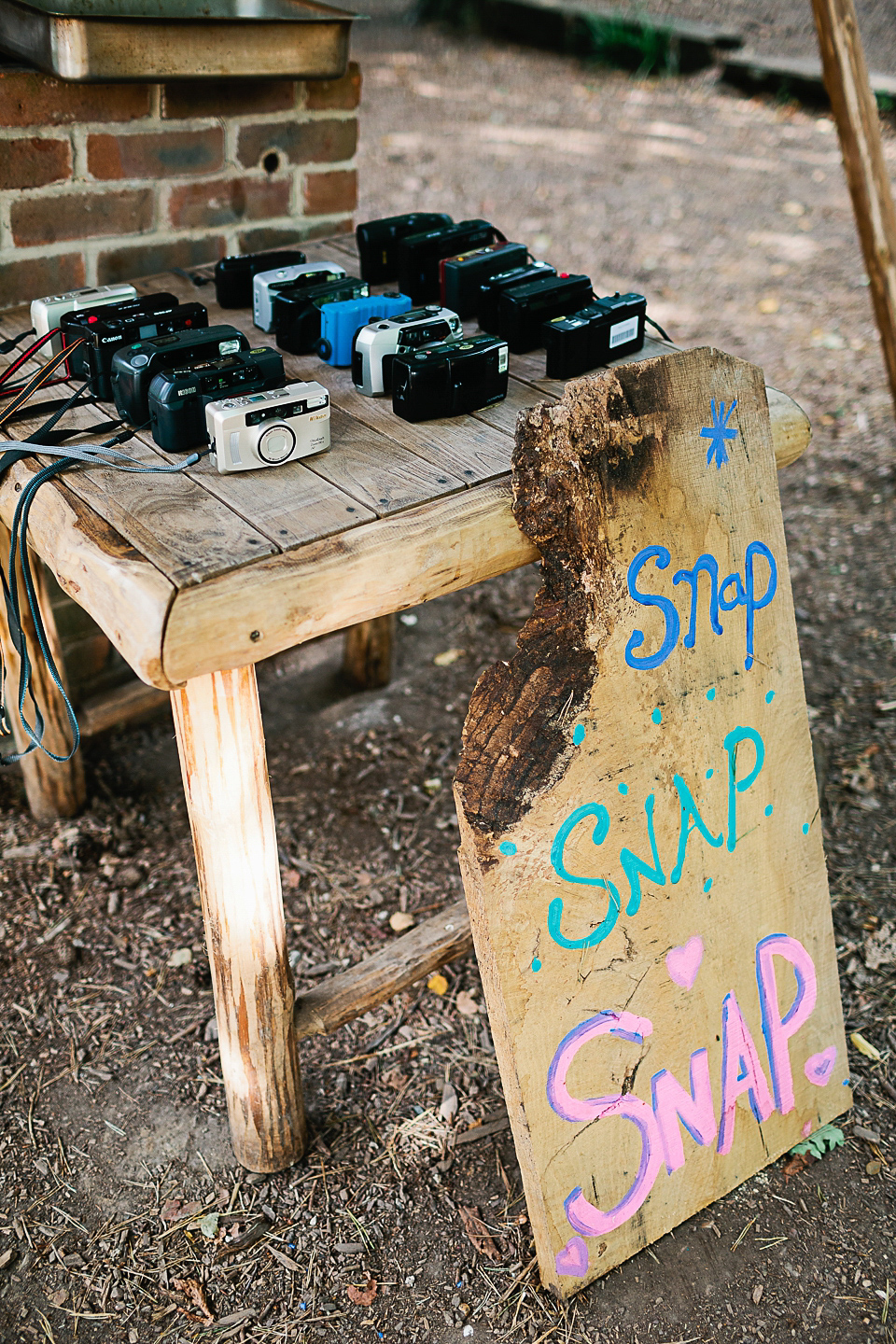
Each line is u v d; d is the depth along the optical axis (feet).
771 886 5.37
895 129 20.74
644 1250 5.21
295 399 4.53
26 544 4.47
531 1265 5.16
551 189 19.51
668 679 4.82
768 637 5.18
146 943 6.79
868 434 12.62
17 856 7.27
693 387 4.72
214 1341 4.86
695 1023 5.16
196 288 6.71
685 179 20.40
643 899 4.87
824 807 7.80
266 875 4.72
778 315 15.28
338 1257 5.18
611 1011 4.86
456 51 27.76
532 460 4.30
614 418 4.47
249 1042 5.06
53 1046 6.16
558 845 4.57
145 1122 5.79
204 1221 5.32
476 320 6.07
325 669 9.27
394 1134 5.74
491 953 4.49
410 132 22.00
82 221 6.66
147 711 8.46
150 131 6.66
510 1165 5.59
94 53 5.79
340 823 7.73
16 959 6.64
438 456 4.72
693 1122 5.22
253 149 7.20
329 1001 5.23
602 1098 4.89
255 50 6.39
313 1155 5.63
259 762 4.51
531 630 4.57
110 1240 5.24
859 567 10.53
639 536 4.61
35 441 4.68
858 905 7.06
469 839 4.40
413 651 9.54
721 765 5.07
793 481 11.87
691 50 25.76
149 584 3.78
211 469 4.58
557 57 27.68
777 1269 5.14
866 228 5.90
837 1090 5.78
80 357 5.24
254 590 3.84
